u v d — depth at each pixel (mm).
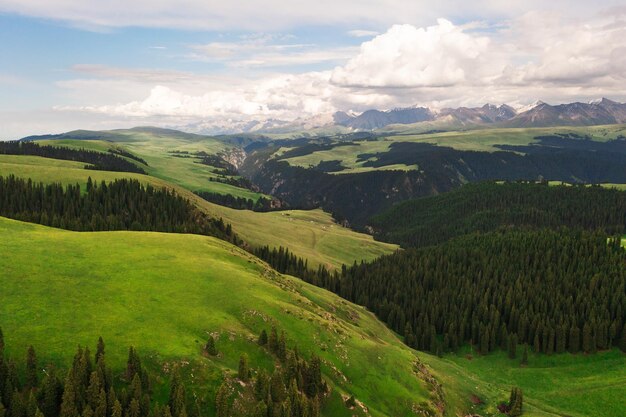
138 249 100188
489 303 159875
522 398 104312
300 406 60812
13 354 53750
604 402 104062
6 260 79250
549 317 142375
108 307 70625
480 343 140625
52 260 84000
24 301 66625
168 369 58875
